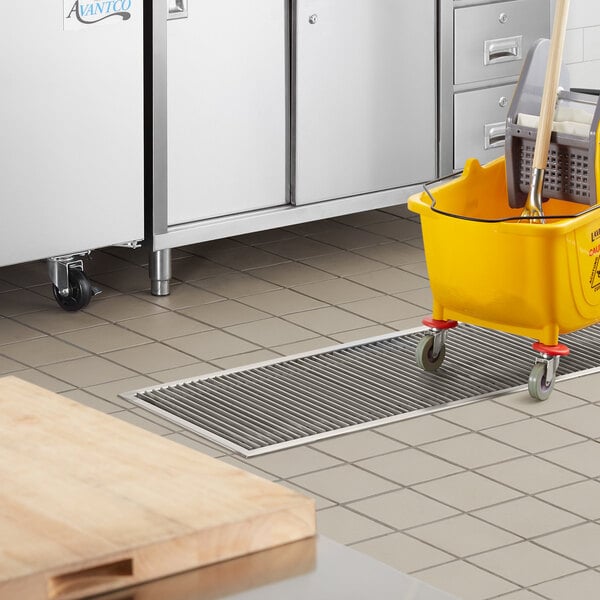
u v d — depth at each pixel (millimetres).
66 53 4656
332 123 5406
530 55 4379
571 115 4328
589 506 3463
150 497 1362
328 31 5293
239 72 5113
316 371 4406
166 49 4895
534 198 4281
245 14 5070
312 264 5438
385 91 5523
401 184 5691
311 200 5434
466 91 5762
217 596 1229
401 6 5477
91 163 4809
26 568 1226
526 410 4094
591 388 4266
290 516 1334
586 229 4023
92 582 1238
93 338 4676
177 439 3891
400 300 5070
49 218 4773
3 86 4570
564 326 4121
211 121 5090
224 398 4188
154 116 4926
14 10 4523
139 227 4973
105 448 1477
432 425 3984
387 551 3219
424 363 4379
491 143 5910
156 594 1235
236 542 1307
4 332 4719
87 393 4223
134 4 4754
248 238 5734
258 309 4961
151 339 4668
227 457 3770
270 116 5250
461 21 5648
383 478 3631
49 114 4684
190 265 5406
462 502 3484
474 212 4500
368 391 4250
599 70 6512
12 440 1494
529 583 3062
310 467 3701
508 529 3334
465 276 4152
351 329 4781
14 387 1646
